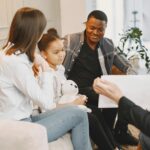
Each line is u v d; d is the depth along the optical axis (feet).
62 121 5.90
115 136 8.27
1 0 10.12
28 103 5.90
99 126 7.06
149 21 11.74
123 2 11.69
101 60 8.33
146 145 4.95
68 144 5.99
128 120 3.73
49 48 7.02
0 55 5.61
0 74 5.57
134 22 11.82
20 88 5.57
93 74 8.33
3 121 5.21
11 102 5.62
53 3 12.14
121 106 3.73
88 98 7.84
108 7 11.59
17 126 5.03
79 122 6.11
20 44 5.63
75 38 8.38
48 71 6.43
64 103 6.84
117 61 8.61
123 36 11.49
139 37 10.89
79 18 11.35
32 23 5.54
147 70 11.18
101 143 7.10
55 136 5.81
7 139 4.85
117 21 11.73
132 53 11.24
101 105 4.71
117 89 3.93
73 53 8.27
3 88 5.58
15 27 5.61
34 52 5.83
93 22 7.99
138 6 11.68
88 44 8.30
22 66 5.51
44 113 6.27
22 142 4.80
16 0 10.64
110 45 8.59
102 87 3.95
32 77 5.64
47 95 5.87
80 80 8.23
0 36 10.19
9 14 10.43
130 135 8.29
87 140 6.19
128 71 8.46
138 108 3.67
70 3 11.34
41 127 5.04
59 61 7.23
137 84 4.97
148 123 3.51
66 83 7.28
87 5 11.48
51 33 7.48
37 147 4.86
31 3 11.29
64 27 11.57
